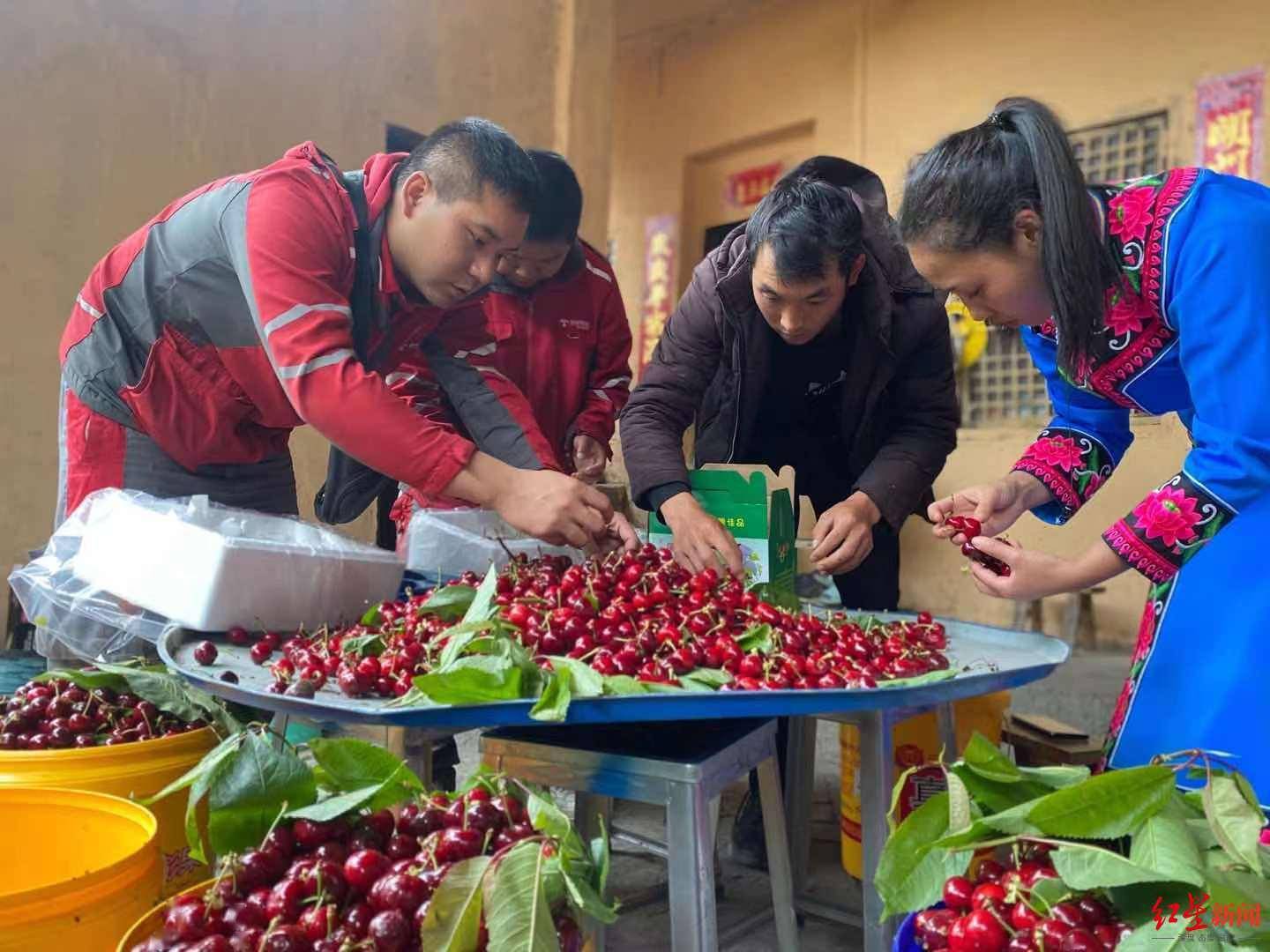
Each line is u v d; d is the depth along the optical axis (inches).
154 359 78.7
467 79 207.5
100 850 52.1
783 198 81.4
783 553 84.5
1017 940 39.5
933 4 249.9
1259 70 202.1
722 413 101.4
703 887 54.5
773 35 283.7
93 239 162.9
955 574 249.8
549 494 68.7
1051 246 56.8
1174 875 39.5
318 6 186.1
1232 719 58.9
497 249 75.7
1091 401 73.8
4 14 152.3
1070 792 43.3
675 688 55.2
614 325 127.6
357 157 193.6
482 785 51.2
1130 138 220.8
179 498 81.8
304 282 70.2
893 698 53.4
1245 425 57.0
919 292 92.1
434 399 103.3
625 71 320.2
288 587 70.8
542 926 39.9
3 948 41.6
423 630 63.9
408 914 41.3
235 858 44.8
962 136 59.7
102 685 66.2
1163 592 63.3
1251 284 56.3
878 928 66.5
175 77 169.9
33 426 158.1
